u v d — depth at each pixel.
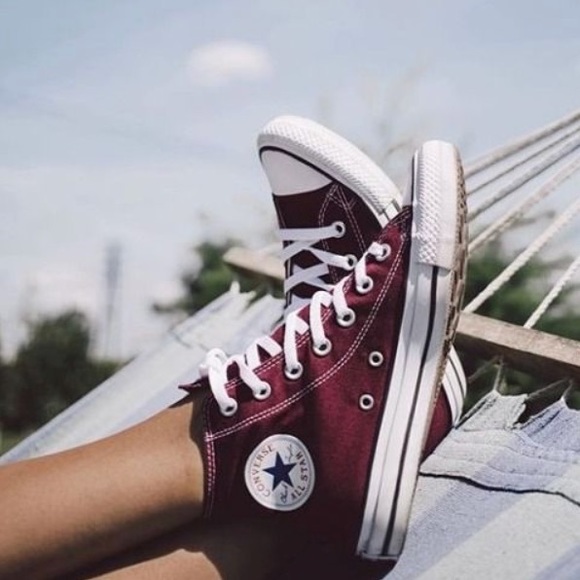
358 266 0.87
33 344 8.92
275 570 0.84
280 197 1.08
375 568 0.85
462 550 0.84
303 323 0.85
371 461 0.82
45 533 0.80
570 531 0.82
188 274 9.41
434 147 0.89
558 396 1.00
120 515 0.80
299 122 1.07
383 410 0.83
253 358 0.85
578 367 0.98
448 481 0.92
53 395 8.85
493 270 3.75
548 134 1.33
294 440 0.82
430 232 0.85
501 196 1.32
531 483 0.87
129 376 1.38
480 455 0.92
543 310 1.13
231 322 1.41
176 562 0.81
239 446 0.81
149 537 0.81
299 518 0.82
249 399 0.82
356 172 1.03
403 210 0.88
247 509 0.81
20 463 0.83
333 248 1.04
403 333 0.85
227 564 0.81
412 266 0.85
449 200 0.86
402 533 0.83
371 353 0.84
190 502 0.81
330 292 0.88
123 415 1.29
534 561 0.80
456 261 0.86
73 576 0.81
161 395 1.31
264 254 1.47
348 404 0.83
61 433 1.30
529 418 0.98
